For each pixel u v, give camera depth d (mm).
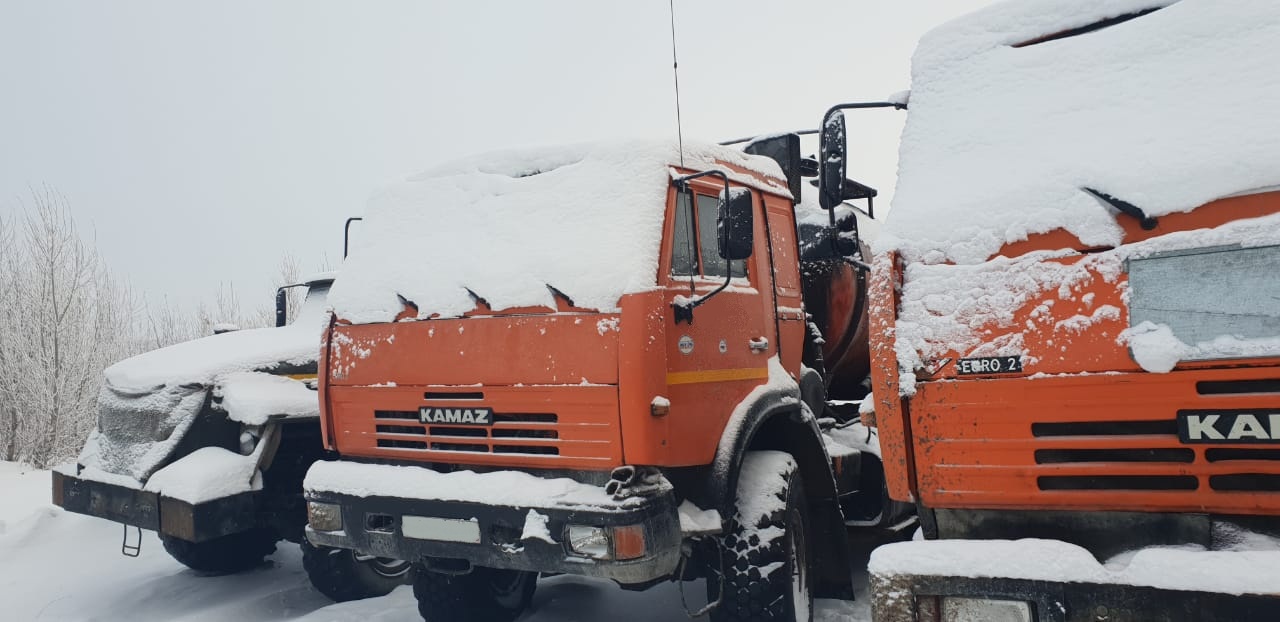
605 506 3566
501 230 4355
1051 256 2758
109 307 16422
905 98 3496
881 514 5613
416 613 5328
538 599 5500
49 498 9047
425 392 4312
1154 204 2611
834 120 3521
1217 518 2484
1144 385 2537
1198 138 2633
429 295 4379
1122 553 2613
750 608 4125
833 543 4988
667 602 5363
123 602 5801
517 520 3742
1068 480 2670
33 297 13875
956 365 2846
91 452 6059
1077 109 2953
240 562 6438
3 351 13672
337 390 4676
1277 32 2684
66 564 6699
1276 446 2320
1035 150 2949
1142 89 2850
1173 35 2869
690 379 3977
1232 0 2807
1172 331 2516
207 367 5754
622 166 4164
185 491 5215
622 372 3713
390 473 4227
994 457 2770
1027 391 2721
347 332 4676
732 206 3943
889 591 2701
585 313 3859
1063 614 2467
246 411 5496
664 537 3643
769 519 4250
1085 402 2625
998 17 3297
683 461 3879
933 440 2881
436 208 4723
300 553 7020
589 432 3797
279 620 5422
